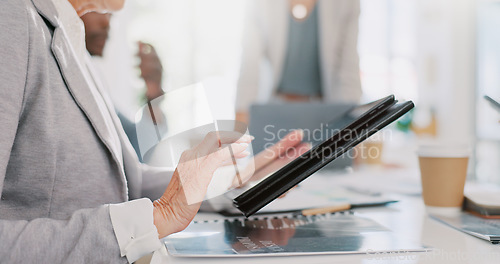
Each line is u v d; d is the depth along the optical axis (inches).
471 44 159.3
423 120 157.6
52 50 26.5
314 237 24.1
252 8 111.3
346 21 115.3
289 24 113.3
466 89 156.6
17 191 25.8
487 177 51.6
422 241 23.0
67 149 26.6
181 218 23.1
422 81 168.4
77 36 31.9
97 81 34.6
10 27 23.8
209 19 161.8
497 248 21.5
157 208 23.1
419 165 33.4
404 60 170.6
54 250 20.4
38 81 25.4
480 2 157.8
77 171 27.0
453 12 160.6
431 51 166.9
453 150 30.9
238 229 26.5
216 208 32.5
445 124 157.1
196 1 159.8
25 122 25.3
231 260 20.2
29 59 24.9
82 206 27.4
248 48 111.4
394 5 170.2
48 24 27.6
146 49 88.0
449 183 31.1
